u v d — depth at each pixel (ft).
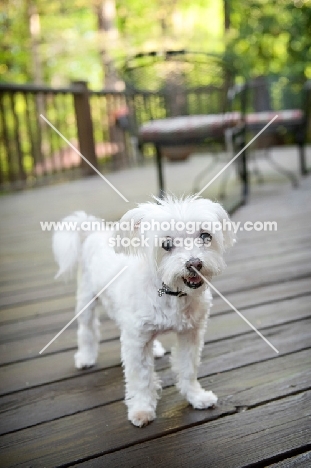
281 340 6.00
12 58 33.63
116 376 5.48
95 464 4.12
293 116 15.67
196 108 13.07
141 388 4.74
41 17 32.83
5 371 5.66
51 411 4.88
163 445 4.31
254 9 25.41
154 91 12.99
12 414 4.85
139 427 4.56
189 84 12.87
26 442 4.43
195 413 4.73
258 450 4.16
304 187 15.20
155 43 31.14
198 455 4.15
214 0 35.96
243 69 23.48
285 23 24.75
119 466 4.09
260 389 5.02
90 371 5.61
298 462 4.03
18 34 32.19
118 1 35.04
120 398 5.06
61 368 5.70
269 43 25.72
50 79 36.09
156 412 4.80
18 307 7.49
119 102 23.57
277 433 4.35
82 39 32.14
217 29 36.32
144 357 4.75
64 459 4.19
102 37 31.71
